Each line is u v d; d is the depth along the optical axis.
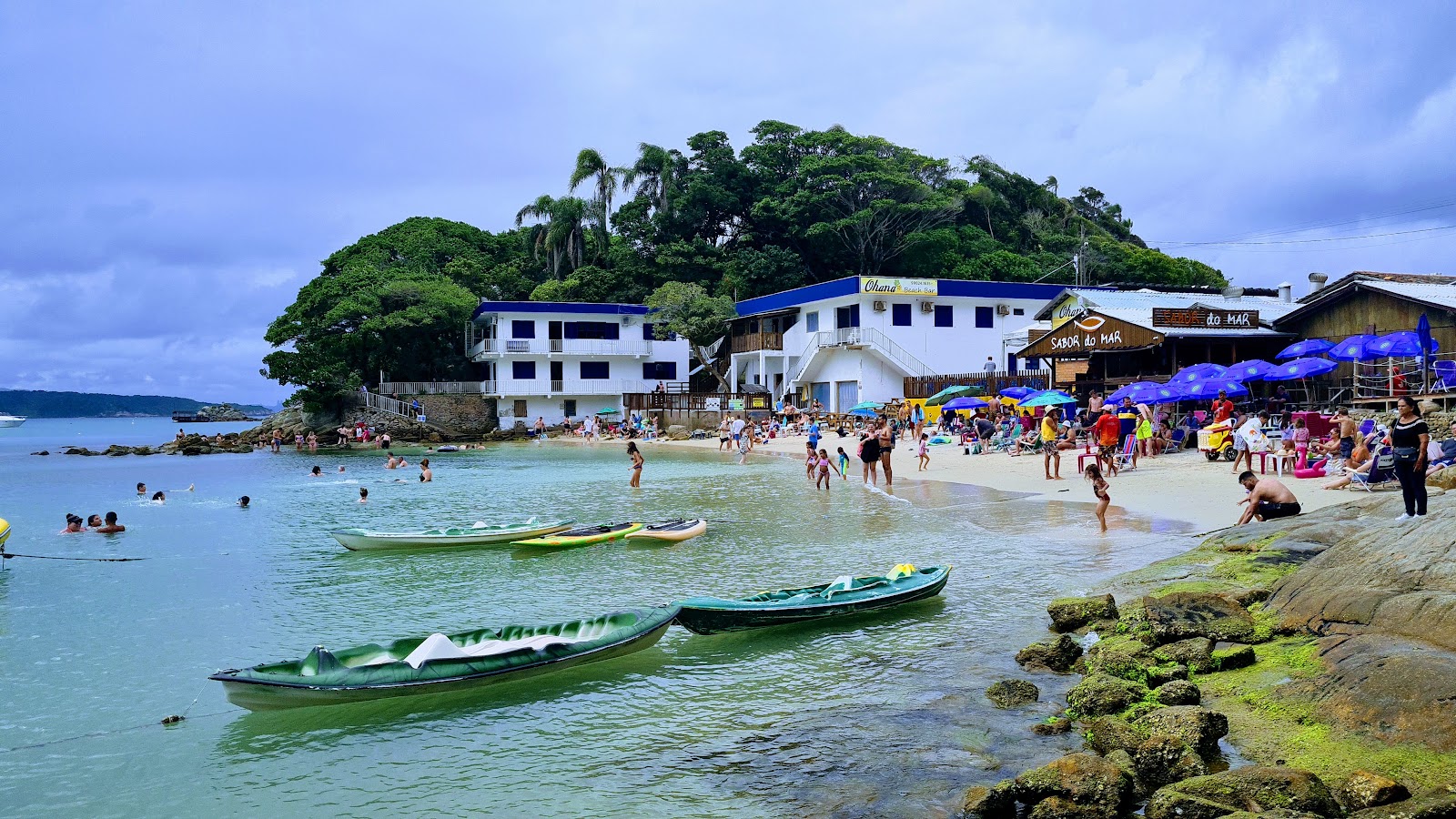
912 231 73.94
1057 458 27.19
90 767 8.95
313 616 14.46
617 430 61.75
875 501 25.06
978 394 46.53
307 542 21.44
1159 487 23.44
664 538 19.84
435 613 14.50
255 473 41.56
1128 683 9.09
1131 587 13.54
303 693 9.74
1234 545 14.59
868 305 57.41
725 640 12.47
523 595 15.55
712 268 74.69
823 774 8.12
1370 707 7.64
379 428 63.16
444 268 73.62
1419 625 8.79
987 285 59.72
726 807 7.62
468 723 9.78
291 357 63.50
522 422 65.44
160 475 41.38
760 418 58.97
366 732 9.66
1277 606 10.88
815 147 79.06
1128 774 7.12
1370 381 29.61
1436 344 25.56
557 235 76.19
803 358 61.28
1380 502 15.02
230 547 20.91
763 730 9.25
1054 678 10.22
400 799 8.12
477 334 69.69
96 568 18.53
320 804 8.08
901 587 13.57
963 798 7.42
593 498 28.69
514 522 22.78
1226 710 8.58
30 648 12.85
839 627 12.77
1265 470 24.27
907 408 50.03
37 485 36.75
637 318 67.81
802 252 76.81
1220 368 28.45
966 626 12.49
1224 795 6.61
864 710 9.60
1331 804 6.43
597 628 11.77
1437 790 6.48
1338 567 10.86
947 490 26.52
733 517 23.14
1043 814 6.87
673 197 76.56
